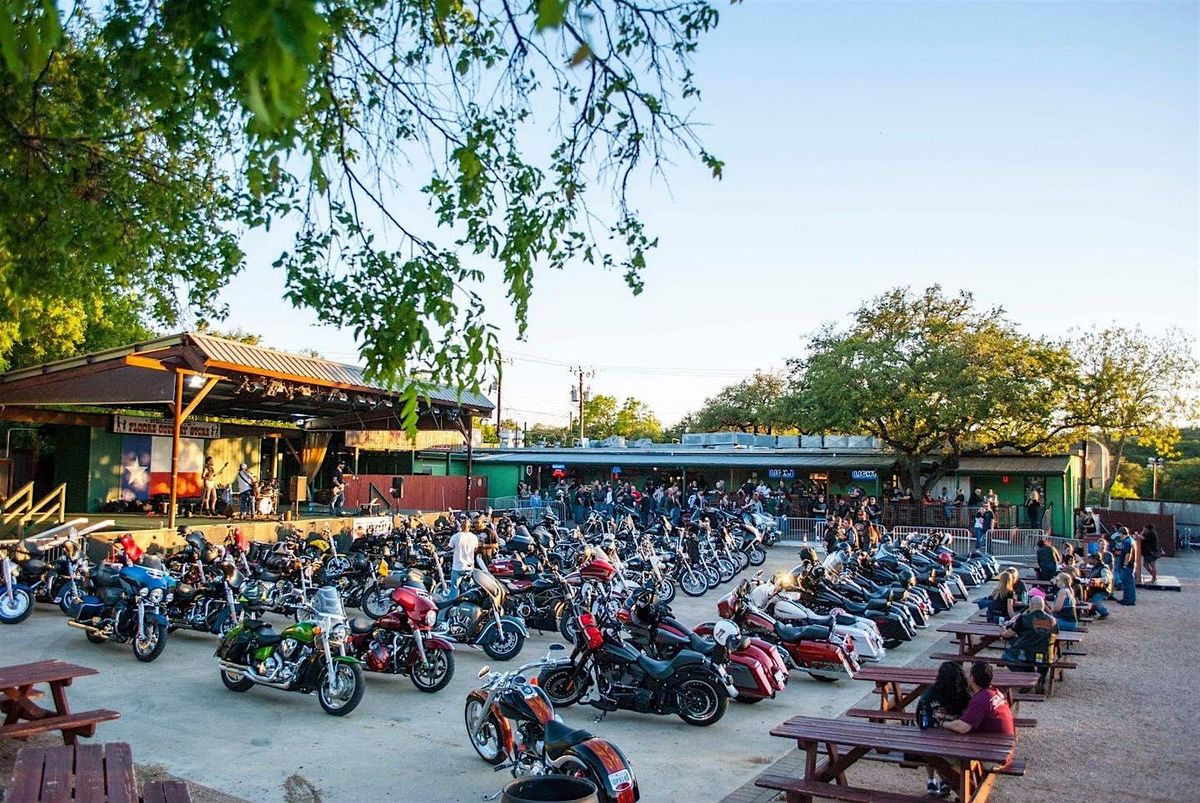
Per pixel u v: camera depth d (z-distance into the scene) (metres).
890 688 9.96
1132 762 8.02
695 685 9.10
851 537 22.83
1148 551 22.64
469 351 6.20
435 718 9.16
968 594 20.42
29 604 13.91
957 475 35.34
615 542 19.58
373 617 14.89
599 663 9.42
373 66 7.00
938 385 32.12
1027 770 7.77
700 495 31.19
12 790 5.14
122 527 19.80
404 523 20.17
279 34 2.16
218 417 31.25
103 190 9.17
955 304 35.75
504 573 14.78
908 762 6.89
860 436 40.06
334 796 6.96
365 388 23.38
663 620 9.97
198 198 9.74
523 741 7.25
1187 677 11.80
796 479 37.62
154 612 11.59
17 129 8.07
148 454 27.34
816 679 11.50
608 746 6.23
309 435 32.41
